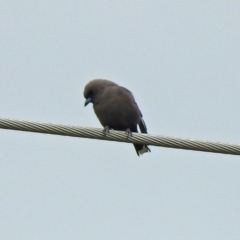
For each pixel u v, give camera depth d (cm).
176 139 1268
